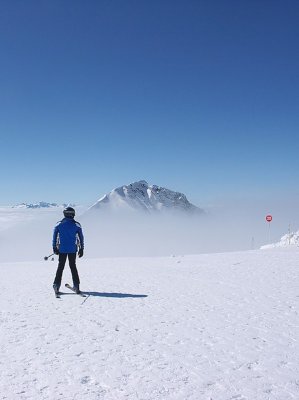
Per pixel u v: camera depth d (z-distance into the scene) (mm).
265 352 5562
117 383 4559
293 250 24203
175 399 4168
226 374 4805
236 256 20703
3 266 21266
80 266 18531
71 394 4277
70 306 8750
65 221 10430
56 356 5445
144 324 7105
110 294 10172
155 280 12539
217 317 7547
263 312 7895
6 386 4469
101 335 6441
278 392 4320
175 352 5586
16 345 5934
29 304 9008
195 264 17172
